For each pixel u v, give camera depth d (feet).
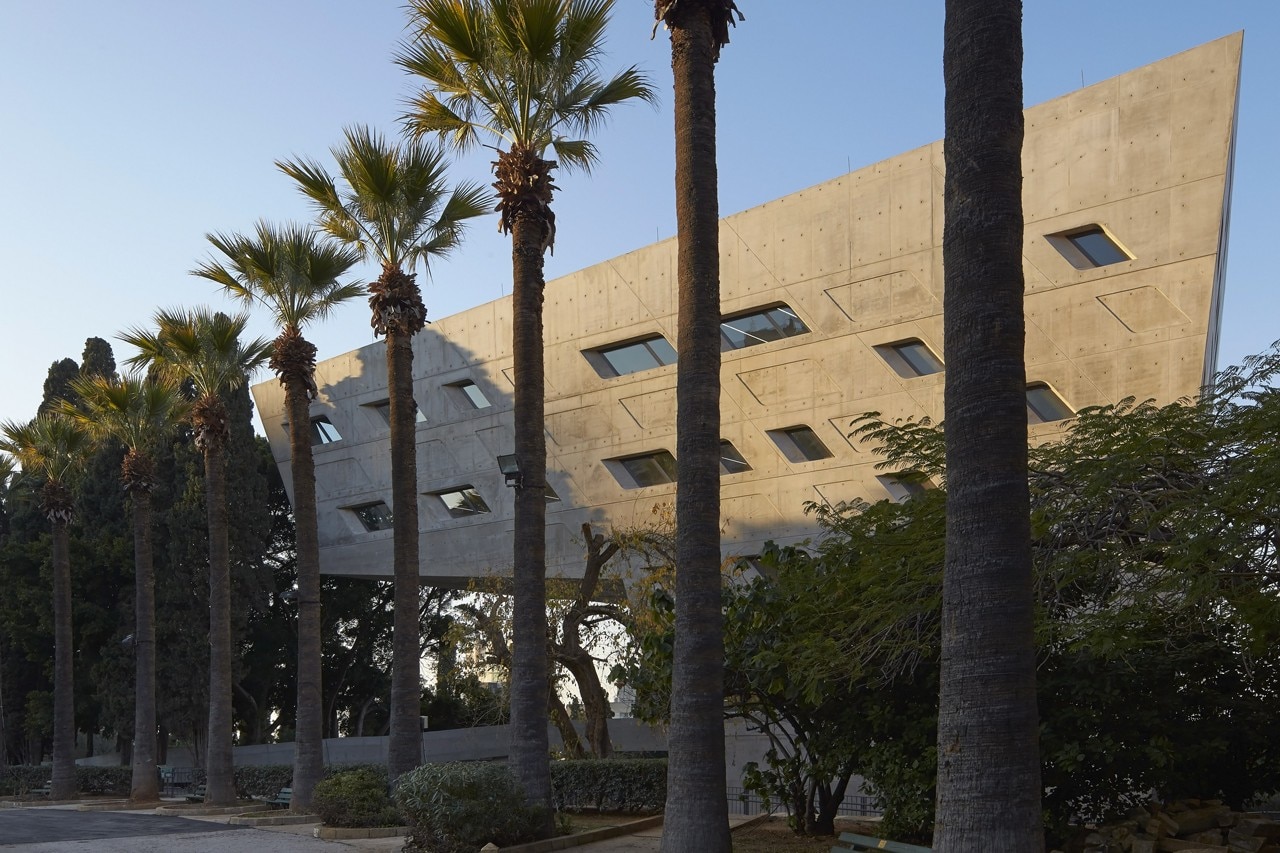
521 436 53.67
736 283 101.55
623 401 111.04
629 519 110.01
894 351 93.20
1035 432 83.05
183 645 131.13
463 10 55.06
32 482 158.10
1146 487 36.40
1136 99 79.30
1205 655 41.34
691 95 40.16
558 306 116.16
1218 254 76.23
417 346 131.85
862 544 42.57
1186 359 76.48
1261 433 34.53
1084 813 41.45
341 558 140.05
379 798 61.11
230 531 136.36
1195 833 36.04
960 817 22.48
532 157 56.13
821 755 47.26
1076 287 81.82
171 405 109.60
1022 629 22.95
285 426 149.89
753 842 48.49
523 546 52.95
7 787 124.06
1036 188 83.92
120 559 134.92
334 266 84.02
